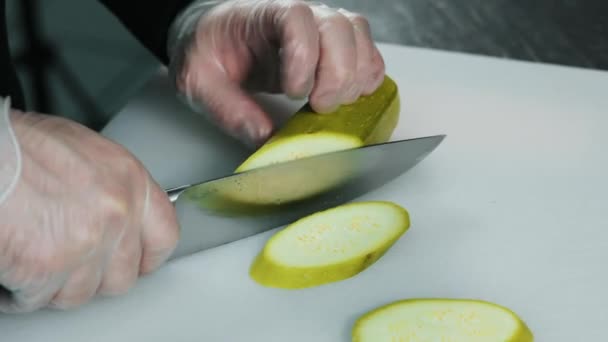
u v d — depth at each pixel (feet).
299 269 2.41
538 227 2.59
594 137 2.87
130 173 2.24
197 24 2.91
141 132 2.95
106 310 2.41
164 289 2.45
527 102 3.02
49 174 2.13
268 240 2.48
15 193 2.10
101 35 4.44
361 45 2.75
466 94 3.06
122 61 4.37
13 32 4.20
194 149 2.89
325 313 2.39
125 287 2.32
